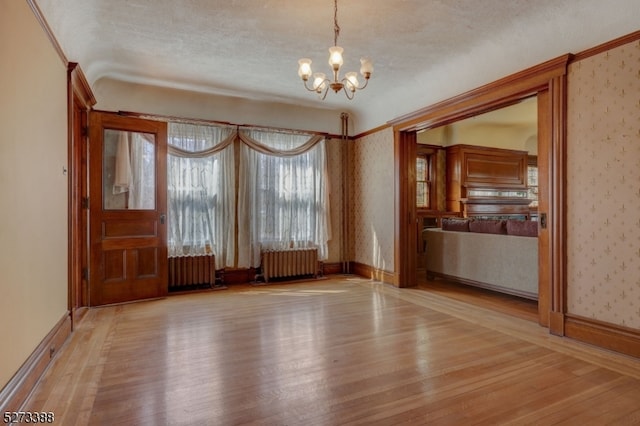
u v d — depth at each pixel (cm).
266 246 529
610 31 268
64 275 292
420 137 717
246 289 489
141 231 427
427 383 223
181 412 191
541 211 327
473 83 387
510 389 215
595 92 278
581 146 288
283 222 541
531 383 222
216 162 498
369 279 556
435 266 542
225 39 349
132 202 426
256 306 402
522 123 710
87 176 398
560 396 207
